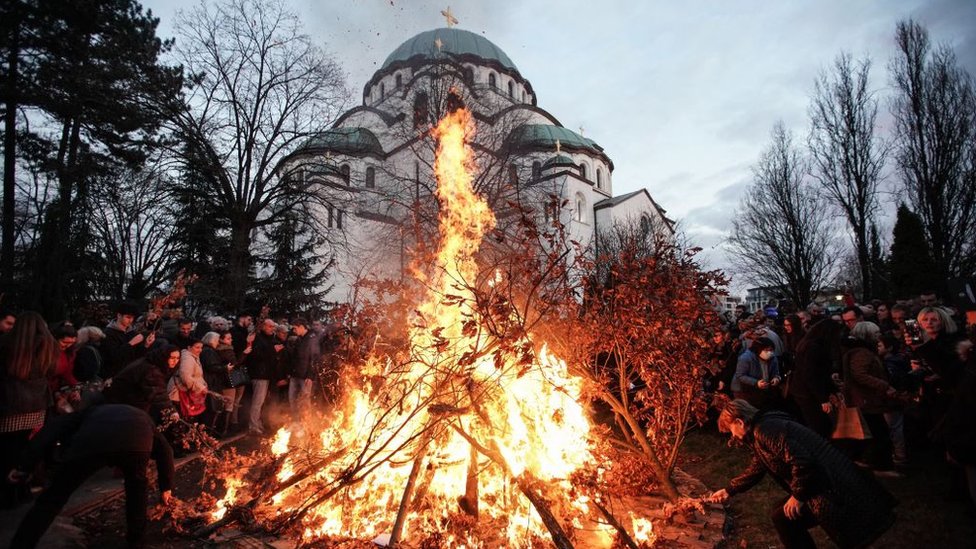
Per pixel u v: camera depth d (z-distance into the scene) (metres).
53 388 5.80
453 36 41.53
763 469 3.60
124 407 3.89
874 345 5.63
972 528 4.26
